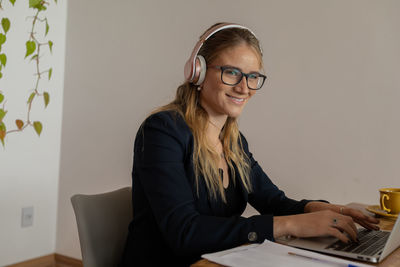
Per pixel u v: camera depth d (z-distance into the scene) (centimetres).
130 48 246
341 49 181
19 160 248
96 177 257
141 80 242
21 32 244
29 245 256
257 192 133
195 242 86
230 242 86
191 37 224
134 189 110
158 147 101
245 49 110
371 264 75
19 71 244
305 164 191
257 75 112
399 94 167
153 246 103
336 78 183
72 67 270
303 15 191
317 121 188
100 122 257
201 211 108
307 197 190
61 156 272
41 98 259
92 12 262
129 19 247
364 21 176
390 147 169
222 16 214
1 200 239
